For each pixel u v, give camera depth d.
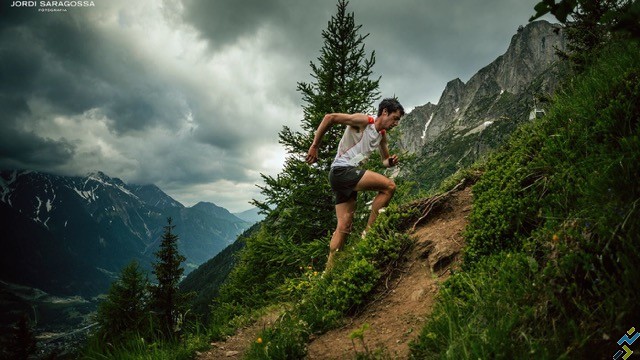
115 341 3.56
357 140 4.23
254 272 8.99
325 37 10.56
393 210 4.26
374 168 8.87
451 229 3.66
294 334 3.09
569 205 2.34
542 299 1.87
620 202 1.83
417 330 2.57
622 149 2.15
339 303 3.35
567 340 1.62
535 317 1.80
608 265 1.73
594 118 2.73
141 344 3.48
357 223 6.73
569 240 1.99
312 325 3.21
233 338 3.78
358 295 3.31
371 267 3.50
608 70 3.07
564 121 3.12
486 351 1.73
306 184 9.23
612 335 1.49
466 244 3.21
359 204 7.98
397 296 3.24
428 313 2.73
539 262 2.17
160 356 3.29
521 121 4.48
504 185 3.22
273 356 2.84
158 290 15.88
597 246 1.78
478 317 2.06
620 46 3.25
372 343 2.69
